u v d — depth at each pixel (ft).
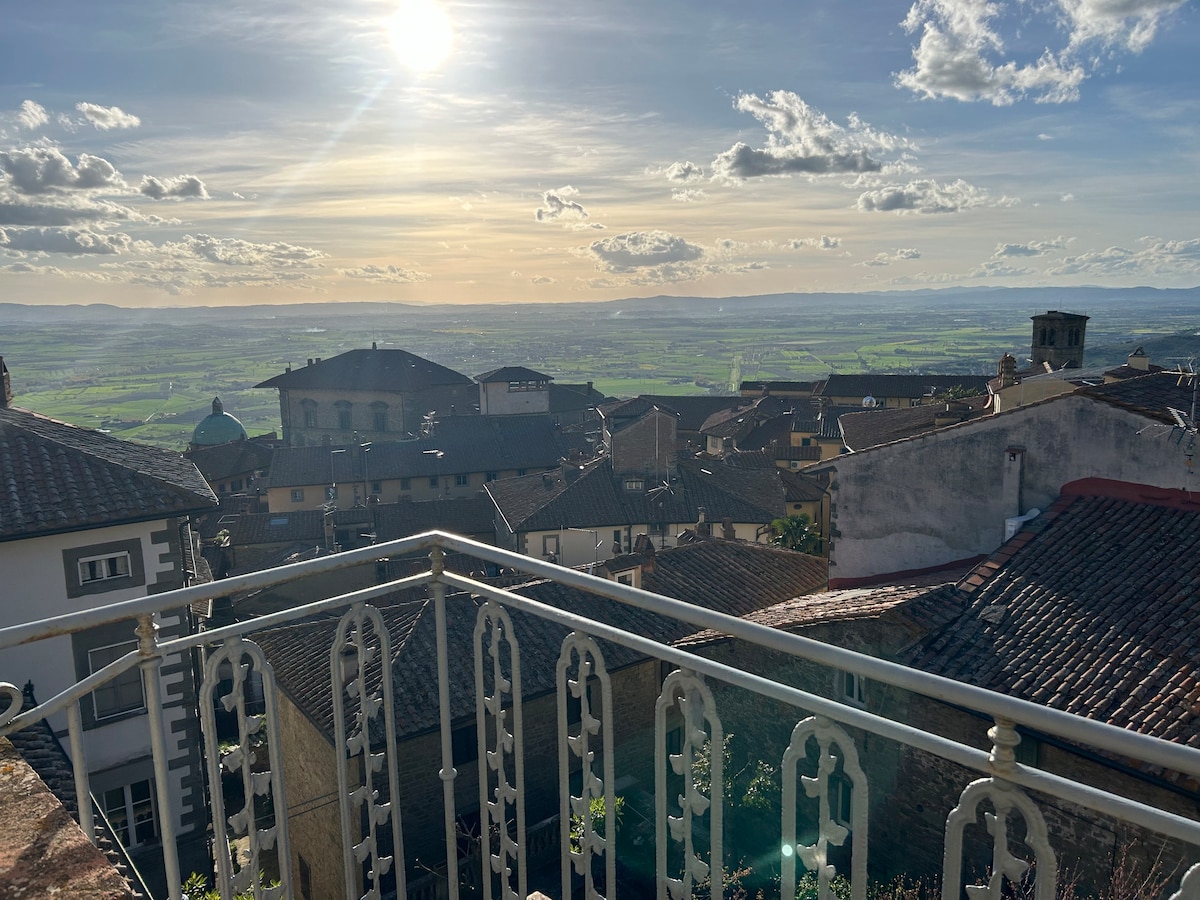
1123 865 40.98
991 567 56.29
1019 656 48.75
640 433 187.01
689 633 76.33
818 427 271.08
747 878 49.11
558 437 299.17
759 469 203.82
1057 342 213.66
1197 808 39.40
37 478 66.54
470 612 72.84
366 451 277.03
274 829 13.17
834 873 9.48
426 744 63.16
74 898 9.02
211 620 89.97
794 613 60.95
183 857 67.51
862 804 9.16
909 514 69.36
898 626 52.75
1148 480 57.77
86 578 65.16
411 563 136.56
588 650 11.91
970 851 47.09
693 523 174.81
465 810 65.00
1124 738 7.22
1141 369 110.52
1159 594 49.32
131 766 65.82
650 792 58.90
